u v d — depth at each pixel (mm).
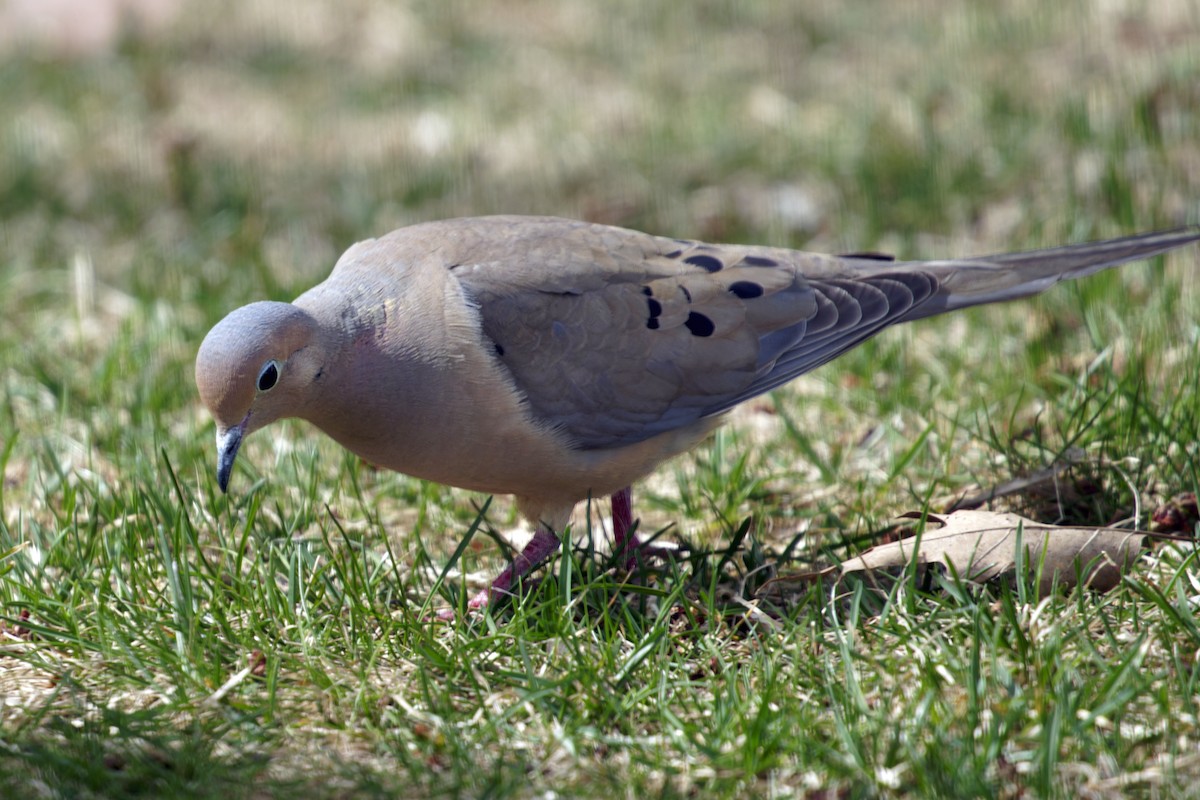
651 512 11391
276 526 10539
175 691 8125
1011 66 18469
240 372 8750
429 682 8328
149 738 7555
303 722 7961
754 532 10484
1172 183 15211
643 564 10125
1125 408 11125
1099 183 15375
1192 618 8328
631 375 9766
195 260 15953
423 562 10031
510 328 9453
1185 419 10727
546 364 9539
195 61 21453
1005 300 10461
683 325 9938
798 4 21703
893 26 20656
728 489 11102
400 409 9281
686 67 20156
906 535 10195
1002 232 15430
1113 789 7172
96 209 17406
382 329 9273
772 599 9477
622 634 8859
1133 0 19562
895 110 17609
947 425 11914
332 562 9250
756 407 12820
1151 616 8586
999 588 9039
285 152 18750
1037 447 10891
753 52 20469
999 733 7465
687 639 8922
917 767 7148
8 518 11023
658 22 21531
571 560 9281
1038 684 7812
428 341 9227
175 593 8742
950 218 15773
